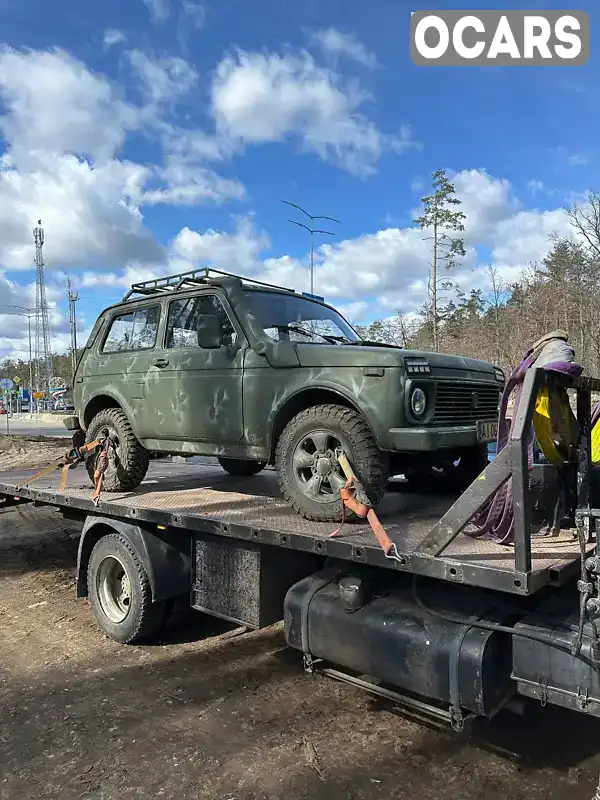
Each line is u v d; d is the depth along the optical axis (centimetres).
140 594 462
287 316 491
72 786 305
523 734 351
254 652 470
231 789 302
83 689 409
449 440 386
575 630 271
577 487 349
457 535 316
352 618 341
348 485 345
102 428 573
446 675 298
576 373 318
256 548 402
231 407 461
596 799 274
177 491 561
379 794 298
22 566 713
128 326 571
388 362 381
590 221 2244
